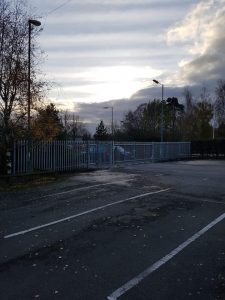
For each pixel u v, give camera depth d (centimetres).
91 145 2514
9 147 1923
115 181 1755
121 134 5931
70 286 538
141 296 504
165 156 3834
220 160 3953
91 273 588
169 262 635
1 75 1895
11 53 1906
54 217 984
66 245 736
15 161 1944
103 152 2650
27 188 1575
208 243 743
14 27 1927
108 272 592
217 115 6675
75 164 2355
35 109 2023
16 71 1902
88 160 2477
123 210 1057
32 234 822
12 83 1900
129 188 1503
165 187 1530
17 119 1953
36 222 932
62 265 624
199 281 552
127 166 2806
